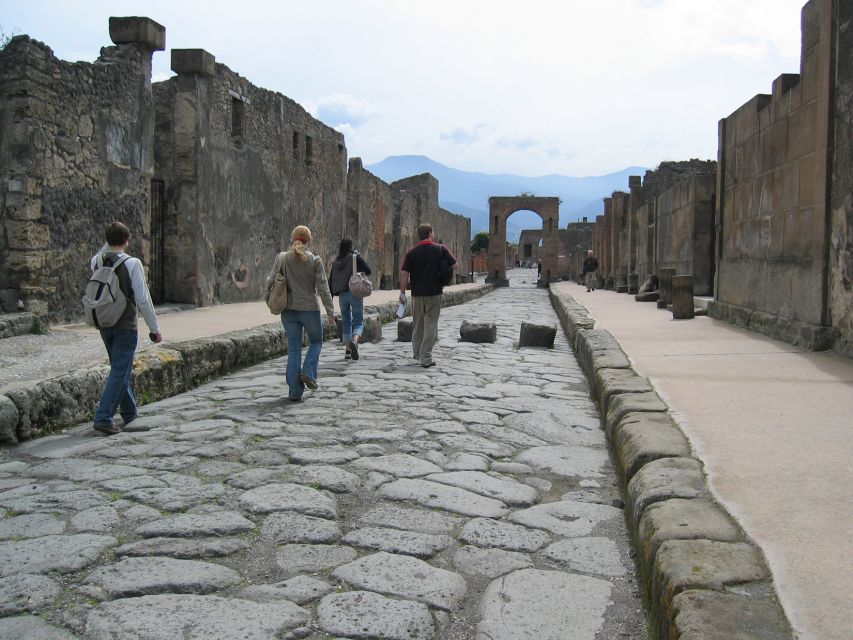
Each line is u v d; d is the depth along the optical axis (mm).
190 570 2807
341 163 21719
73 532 3195
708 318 11352
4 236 8477
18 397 4789
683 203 15883
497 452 4641
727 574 2180
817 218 7168
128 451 4582
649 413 4426
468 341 11016
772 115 8703
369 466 4266
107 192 9922
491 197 47000
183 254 12625
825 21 6957
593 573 2859
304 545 3078
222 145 13578
